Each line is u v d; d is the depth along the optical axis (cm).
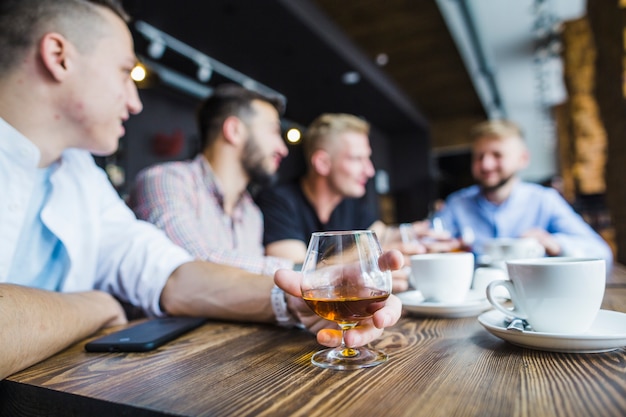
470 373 48
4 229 84
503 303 86
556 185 898
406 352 58
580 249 153
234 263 126
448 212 259
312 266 58
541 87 796
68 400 47
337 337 59
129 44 101
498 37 628
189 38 430
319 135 201
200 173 156
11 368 53
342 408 41
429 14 491
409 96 773
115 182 423
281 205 195
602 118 248
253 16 390
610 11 227
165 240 102
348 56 507
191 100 530
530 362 51
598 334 53
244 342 67
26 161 85
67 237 96
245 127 161
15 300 60
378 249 59
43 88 89
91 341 67
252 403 43
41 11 87
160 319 83
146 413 42
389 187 925
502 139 237
